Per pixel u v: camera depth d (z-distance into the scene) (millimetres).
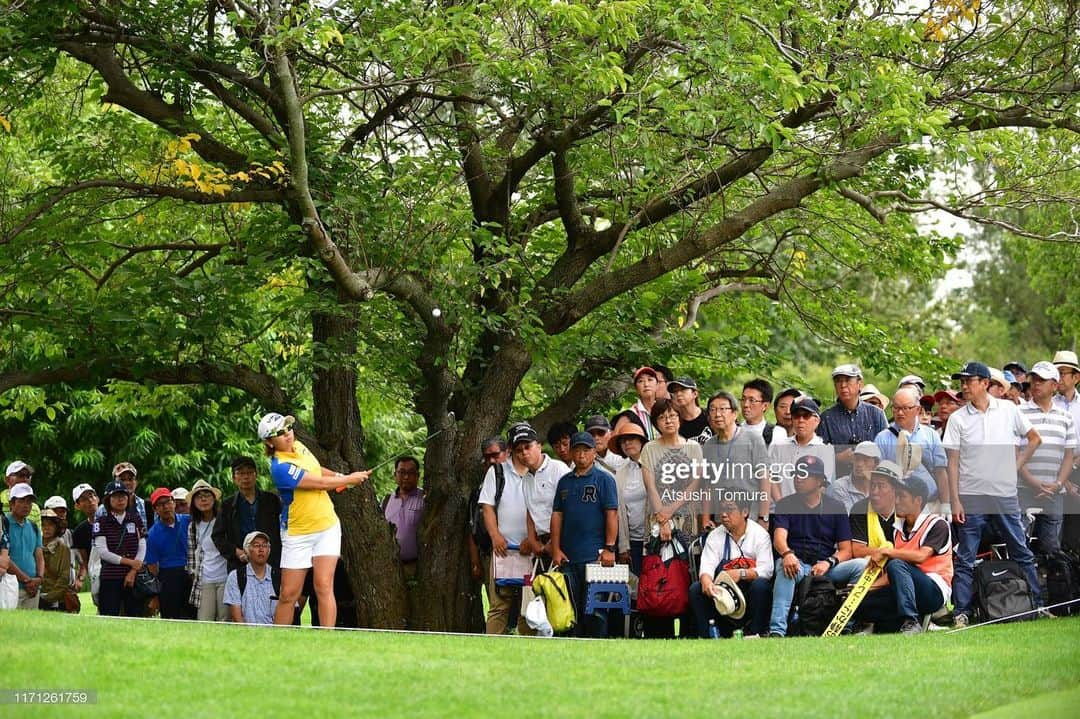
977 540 21312
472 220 26547
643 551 21953
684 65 24281
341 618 26656
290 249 26078
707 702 13797
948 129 24656
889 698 14055
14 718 12680
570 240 28422
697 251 27016
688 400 23031
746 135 26969
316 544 20703
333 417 27234
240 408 50094
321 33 21516
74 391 48000
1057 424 21562
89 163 27125
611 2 22953
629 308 30828
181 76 25047
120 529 27312
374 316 27266
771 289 34250
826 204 32469
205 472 50156
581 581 21516
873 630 20281
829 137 28031
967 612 21172
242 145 27500
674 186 26859
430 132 28109
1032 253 51281
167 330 24734
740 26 23109
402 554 27266
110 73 25625
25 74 27859
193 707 13195
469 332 27500
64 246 26375
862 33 25234
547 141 26391
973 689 14555
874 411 22578
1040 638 18188
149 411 35094
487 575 24125
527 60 23672
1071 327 52531
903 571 19781
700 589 20734
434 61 24719
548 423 29422
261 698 13648
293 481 20500
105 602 27219
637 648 17547
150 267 27281
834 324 33531
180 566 25984
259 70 26266
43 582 27109
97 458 48625
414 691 14117
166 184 26547
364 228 25609
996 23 26578
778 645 17844
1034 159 28797
